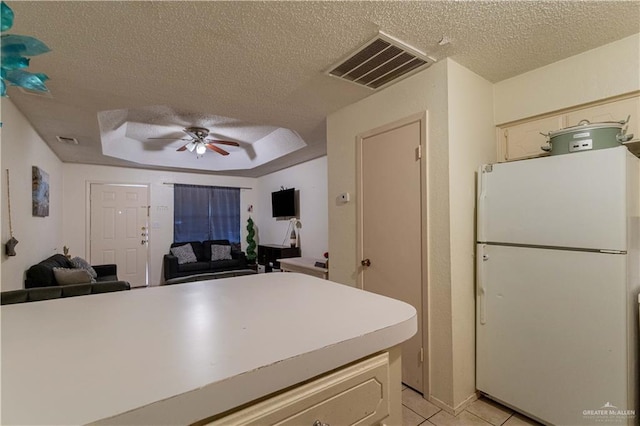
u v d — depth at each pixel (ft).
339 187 9.02
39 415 1.53
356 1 4.64
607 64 5.89
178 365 2.03
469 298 6.55
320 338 2.48
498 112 7.47
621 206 4.73
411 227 6.93
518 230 5.88
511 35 5.57
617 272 4.74
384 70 6.76
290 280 4.75
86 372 1.93
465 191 6.56
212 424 1.89
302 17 5.00
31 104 8.04
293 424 2.21
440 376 6.31
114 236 17.66
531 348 5.65
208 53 6.00
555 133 5.83
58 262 10.78
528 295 5.72
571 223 5.21
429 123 6.61
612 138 5.29
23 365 2.02
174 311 3.18
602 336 4.86
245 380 1.96
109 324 2.80
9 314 3.07
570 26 5.32
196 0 4.55
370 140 7.98
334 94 7.95
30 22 4.91
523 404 5.74
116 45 5.65
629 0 4.66
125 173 18.06
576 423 5.08
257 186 22.56
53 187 13.61
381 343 2.70
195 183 20.36
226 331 2.62
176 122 12.62
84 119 9.22
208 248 19.62
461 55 6.23
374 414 2.76
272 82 7.28
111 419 1.55
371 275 7.91
